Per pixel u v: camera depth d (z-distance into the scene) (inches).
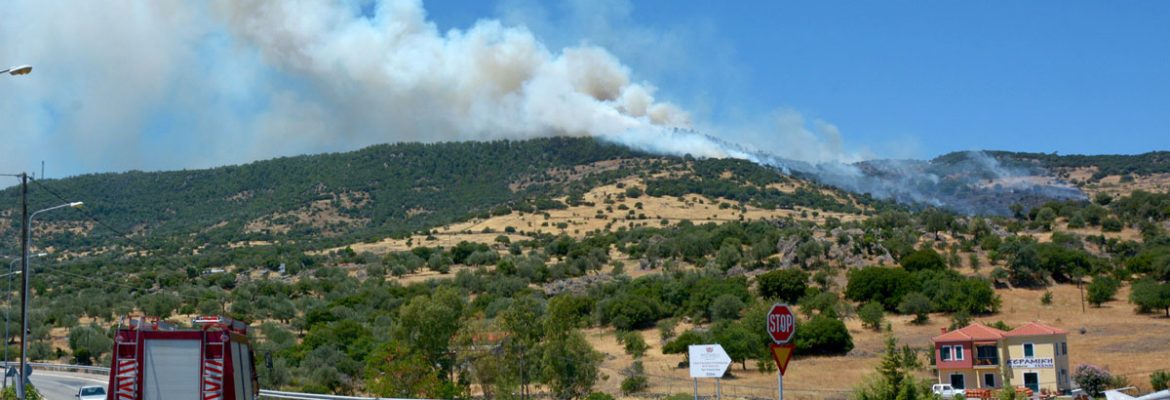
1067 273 5442.9
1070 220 7062.0
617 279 6131.9
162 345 1379.2
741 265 6092.5
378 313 5251.0
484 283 6210.6
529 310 3604.8
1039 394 3253.0
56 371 3570.4
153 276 6934.1
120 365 1365.7
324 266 7628.0
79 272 7209.6
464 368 3558.1
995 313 4837.6
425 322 3521.2
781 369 1059.9
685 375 3754.9
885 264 5708.7
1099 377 3314.5
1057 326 4480.8
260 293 6230.3
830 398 3095.5
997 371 3472.0
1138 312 4699.8
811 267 5856.3
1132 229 6845.5
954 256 5693.9
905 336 4461.1
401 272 7150.6
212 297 5841.5
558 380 3250.5
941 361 3555.6
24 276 1888.5
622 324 4958.2
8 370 2696.9
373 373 3326.8
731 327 4212.6
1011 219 7677.2
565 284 6274.6
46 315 5093.5
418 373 3208.7
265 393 2348.7
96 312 5290.4
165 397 1366.9
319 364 3821.4
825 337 4170.8
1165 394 1169.4
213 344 1390.3
